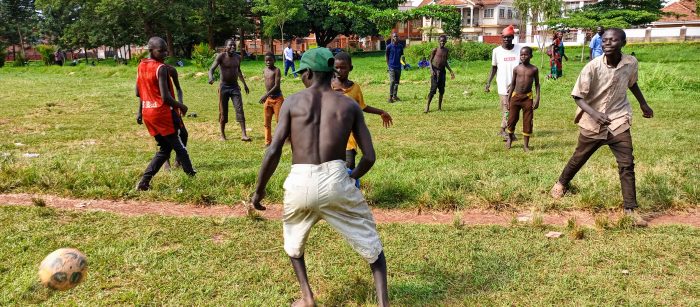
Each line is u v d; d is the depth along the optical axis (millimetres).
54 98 16266
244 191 5930
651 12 43656
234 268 4168
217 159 7910
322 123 3230
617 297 3674
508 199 5730
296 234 3365
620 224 4949
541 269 4133
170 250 4469
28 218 5156
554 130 10469
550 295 3719
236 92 9508
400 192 5883
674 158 7273
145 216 5289
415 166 7195
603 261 4266
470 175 6410
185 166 6504
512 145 8906
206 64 30578
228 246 4578
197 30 50719
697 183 5938
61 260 3057
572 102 14523
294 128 3262
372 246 3332
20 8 63500
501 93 9508
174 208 5684
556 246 4566
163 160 6223
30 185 6191
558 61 20703
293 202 3223
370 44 70188
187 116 12789
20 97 16516
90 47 53125
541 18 37438
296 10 44844
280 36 53781
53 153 8148
